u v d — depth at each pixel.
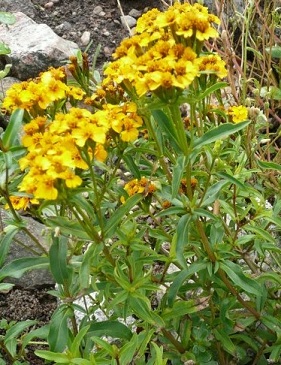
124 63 0.46
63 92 0.47
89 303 0.63
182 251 0.46
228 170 0.52
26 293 0.69
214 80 0.49
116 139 0.47
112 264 0.47
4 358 0.61
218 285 0.53
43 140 0.42
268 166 0.53
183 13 0.45
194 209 0.47
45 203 0.42
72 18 1.07
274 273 0.54
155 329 0.52
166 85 0.42
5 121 0.84
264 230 0.54
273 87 0.74
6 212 0.66
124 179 0.67
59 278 0.46
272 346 0.55
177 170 0.45
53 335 0.47
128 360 0.44
